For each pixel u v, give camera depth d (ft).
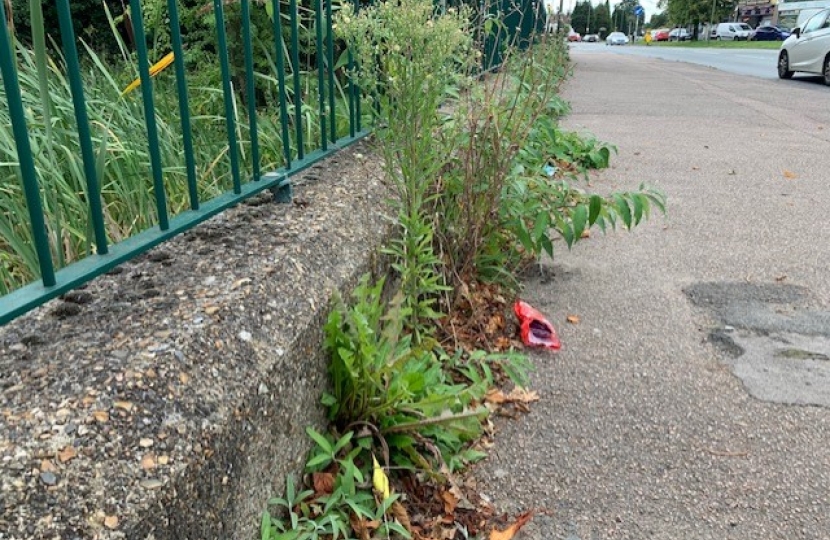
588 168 19.90
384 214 9.34
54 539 3.89
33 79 9.40
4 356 5.28
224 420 5.11
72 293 6.32
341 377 7.01
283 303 6.55
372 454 6.77
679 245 13.91
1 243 8.23
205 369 5.39
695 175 19.56
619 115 31.24
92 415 4.66
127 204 9.04
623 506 6.93
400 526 6.13
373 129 11.05
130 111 10.57
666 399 8.68
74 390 4.88
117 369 5.12
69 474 4.25
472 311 10.13
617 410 8.46
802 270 12.65
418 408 7.09
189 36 17.52
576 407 8.52
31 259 7.20
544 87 15.35
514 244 12.01
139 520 4.18
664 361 9.55
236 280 6.64
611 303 11.29
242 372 5.57
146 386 5.00
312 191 9.71
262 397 5.65
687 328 10.48
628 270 12.63
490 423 8.18
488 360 8.72
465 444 7.75
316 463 6.39
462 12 10.11
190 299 6.24
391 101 10.31
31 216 5.50
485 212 10.16
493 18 14.17
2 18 5.08
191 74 17.28
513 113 11.80
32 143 8.39
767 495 7.08
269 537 5.56
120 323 5.79
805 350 9.81
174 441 4.72
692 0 236.84
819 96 41.22
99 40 23.08
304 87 15.43
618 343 10.04
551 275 12.37
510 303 11.04
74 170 8.24
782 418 8.30
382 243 8.79
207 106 15.11
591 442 7.88
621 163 20.88
